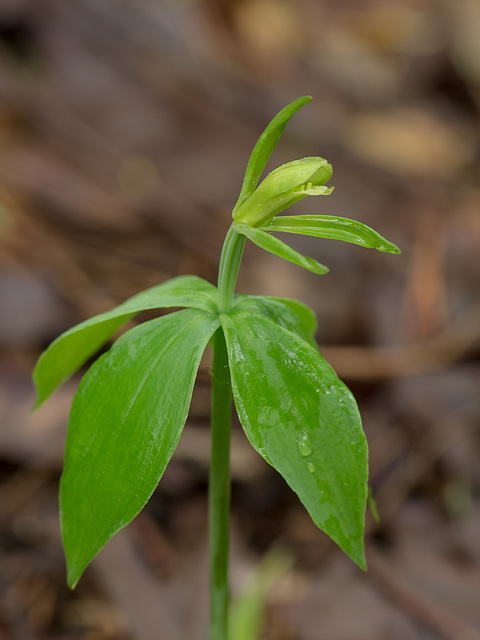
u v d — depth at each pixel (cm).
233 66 88
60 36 75
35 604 36
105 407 26
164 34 81
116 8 79
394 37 114
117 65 75
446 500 43
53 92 70
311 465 25
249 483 42
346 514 25
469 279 62
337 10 121
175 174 67
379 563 38
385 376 50
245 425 26
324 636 36
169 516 40
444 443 46
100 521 26
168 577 37
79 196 60
